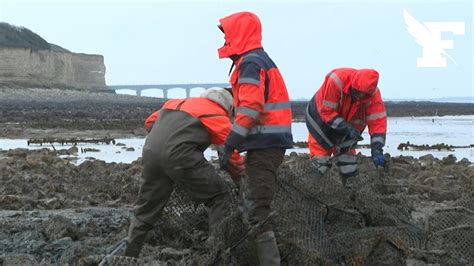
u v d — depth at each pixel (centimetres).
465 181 1280
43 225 805
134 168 1456
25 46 13200
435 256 666
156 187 615
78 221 869
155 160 601
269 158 580
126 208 1016
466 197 1006
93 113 5803
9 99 10606
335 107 770
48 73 13188
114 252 619
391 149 2380
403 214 720
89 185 1208
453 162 1689
